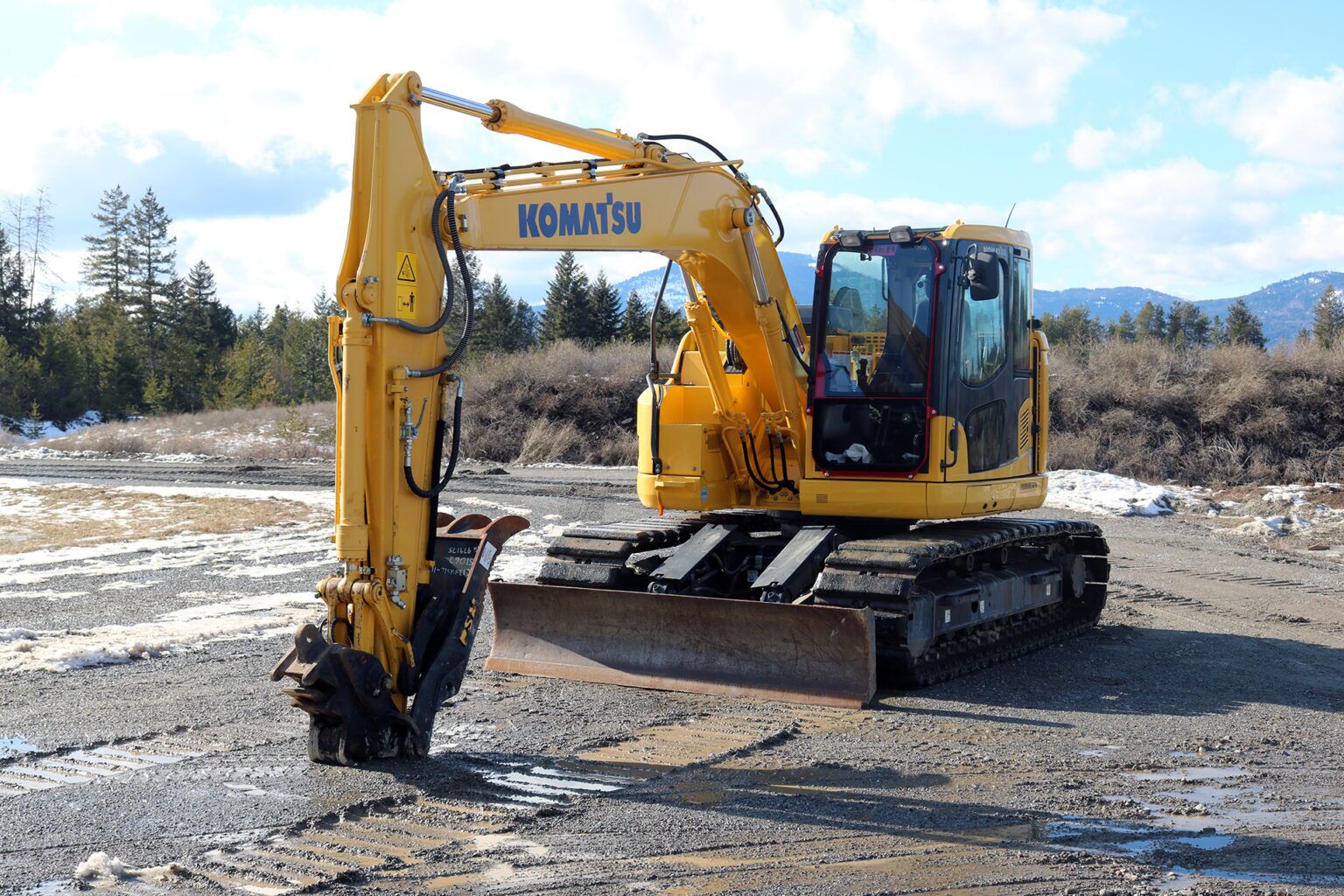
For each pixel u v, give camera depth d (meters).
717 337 9.67
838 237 9.23
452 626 6.67
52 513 20.23
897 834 5.42
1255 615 11.85
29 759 6.57
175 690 8.21
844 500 9.16
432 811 5.68
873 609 8.32
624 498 21.17
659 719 7.54
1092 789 6.18
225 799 5.83
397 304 6.42
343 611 6.45
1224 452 26.00
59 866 4.93
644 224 8.30
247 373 70.94
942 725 7.53
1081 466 25.77
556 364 34.06
